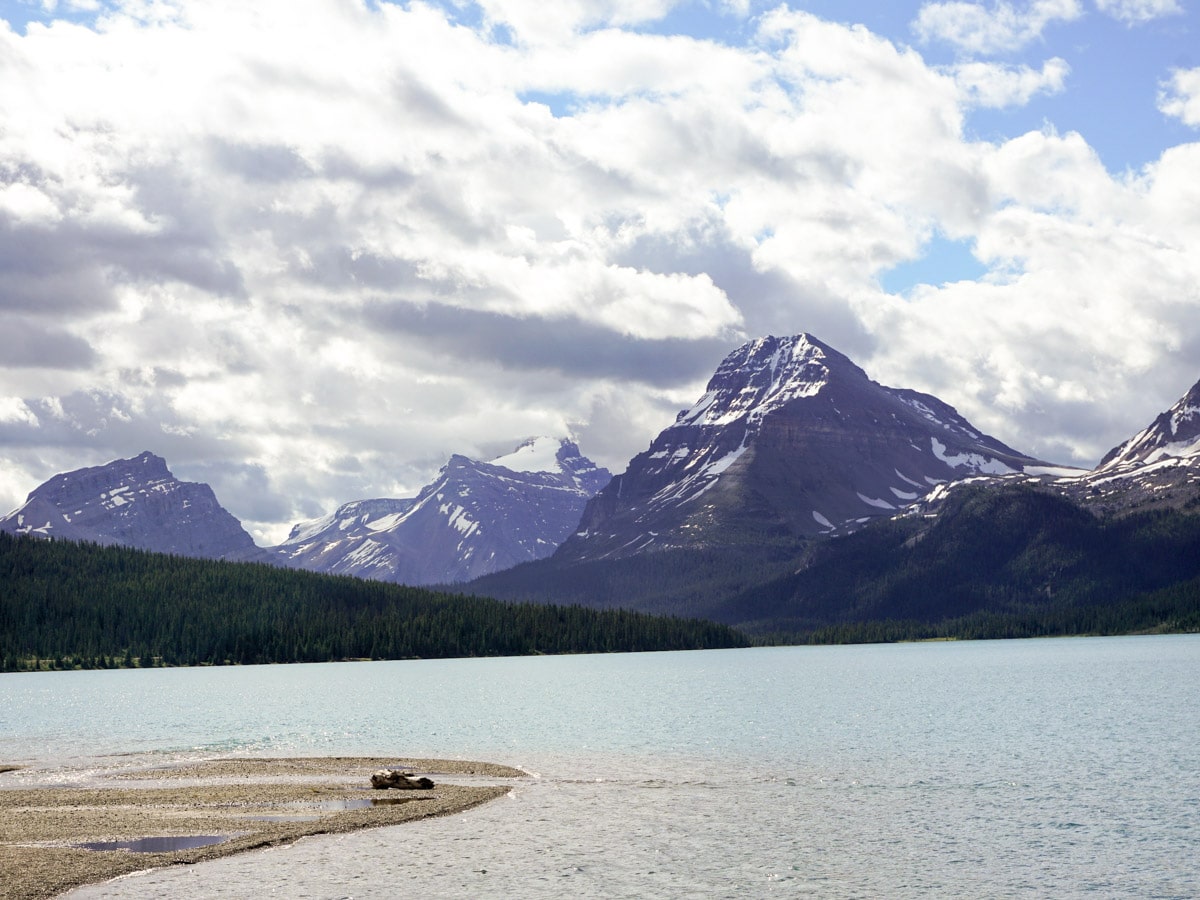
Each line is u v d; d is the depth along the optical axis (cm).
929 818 6281
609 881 5000
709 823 6144
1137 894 4809
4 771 8519
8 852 5447
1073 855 5425
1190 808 6438
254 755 9362
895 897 4781
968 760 8519
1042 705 13000
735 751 9275
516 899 4744
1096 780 7450
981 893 4847
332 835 5809
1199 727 10238
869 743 9712
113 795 7069
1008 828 6012
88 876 5009
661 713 13125
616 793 7050
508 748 9656
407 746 9944
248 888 4847
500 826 6028
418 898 4747
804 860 5359
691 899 4747
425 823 6106
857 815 6356
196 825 6031
